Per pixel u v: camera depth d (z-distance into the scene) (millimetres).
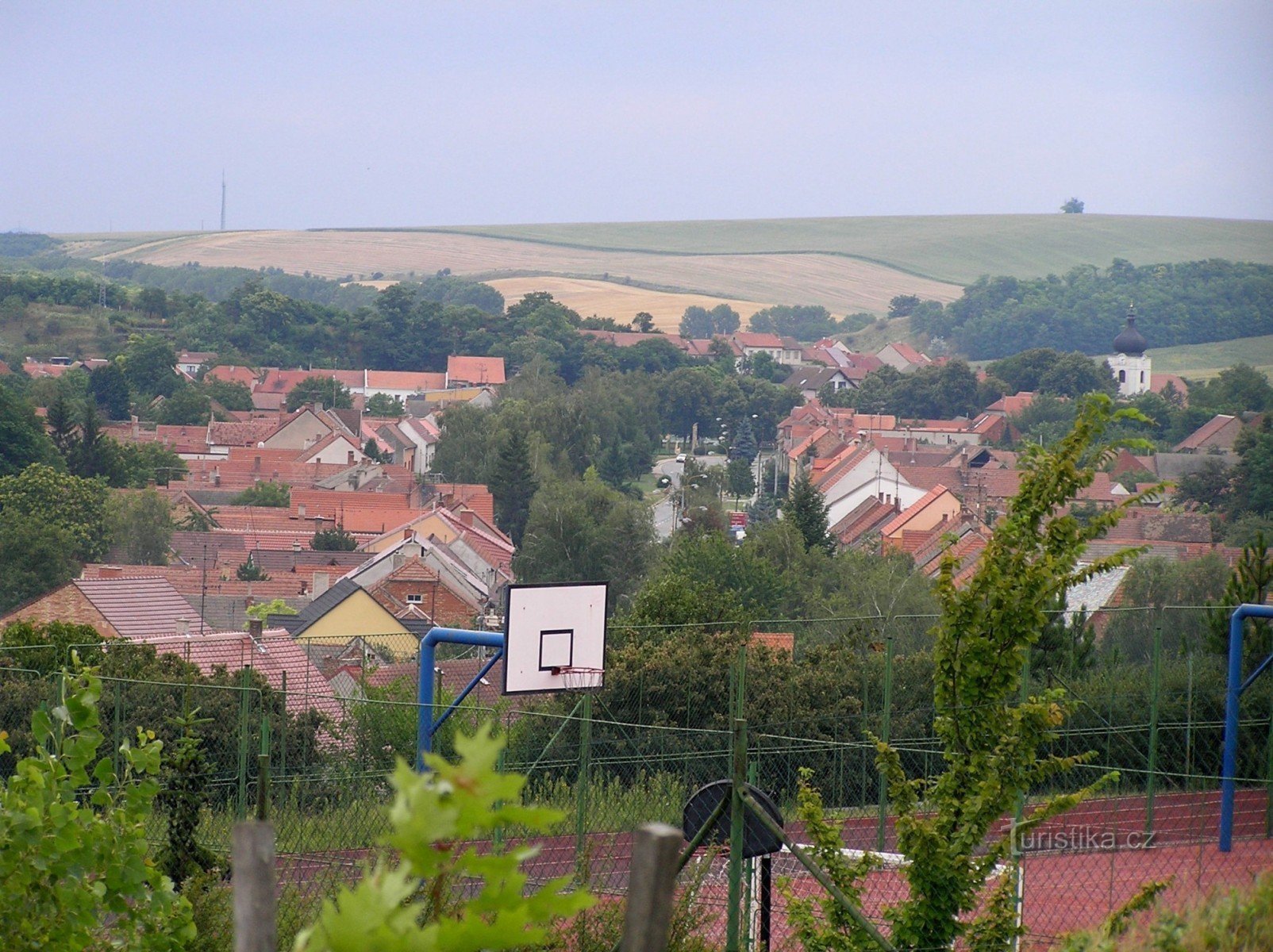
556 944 23766
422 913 20781
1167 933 27969
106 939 22797
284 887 33188
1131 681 65188
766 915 28344
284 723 45656
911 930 26625
